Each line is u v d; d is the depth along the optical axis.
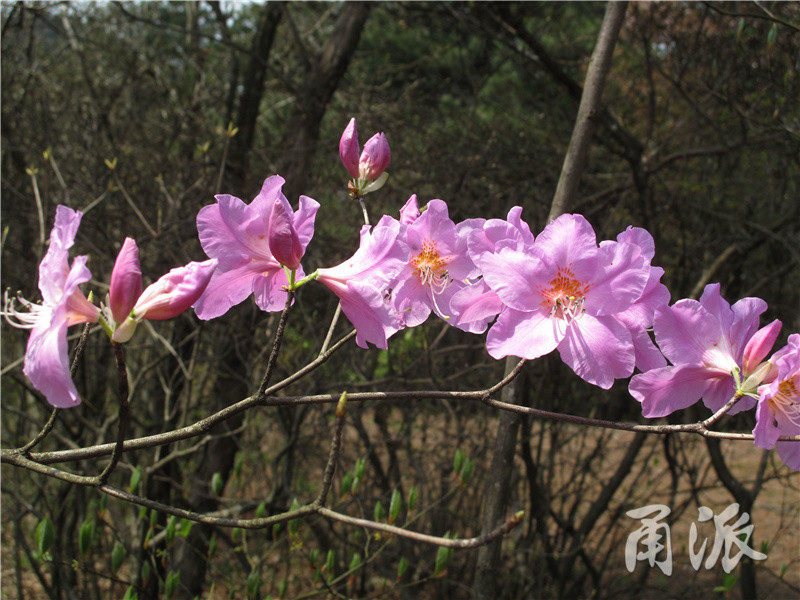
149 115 5.25
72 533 3.85
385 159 1.54
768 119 4.00
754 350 1.21
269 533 3.14
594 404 4.56
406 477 4.67
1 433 4.46
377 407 4.31
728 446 5.00
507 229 1.28
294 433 3.94
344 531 4.06
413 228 1.39
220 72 6.17
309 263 4.40
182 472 4.52
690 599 3.86
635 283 1.22
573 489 4.56
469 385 4.27
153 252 4.34
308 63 4.72
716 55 4.36
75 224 1.08
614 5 2.39
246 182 4.64
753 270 5.40
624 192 4.71
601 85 2.37
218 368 4.15
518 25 5.09
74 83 5.36
